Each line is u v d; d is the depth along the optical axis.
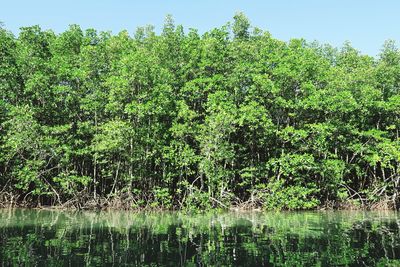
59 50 37.47
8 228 21.75
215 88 35.94
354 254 15.33
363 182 38.56
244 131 36.91
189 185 34.38
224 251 15.86
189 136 36.00
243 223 24.88
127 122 33.03
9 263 13.57
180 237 19.11
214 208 33.41
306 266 13.52
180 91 35.91
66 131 33.88
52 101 34.72
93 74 35.41
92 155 33.50
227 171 34.28
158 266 13.43
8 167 35.22
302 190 33.25
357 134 37.69
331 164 34.03
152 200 34.19
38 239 18.20
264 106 35.38
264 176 35.94
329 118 36.84
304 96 36.28
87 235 19.50
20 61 33.53
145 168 34.91
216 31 38.44
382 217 28.75
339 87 36.03
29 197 35.34
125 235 19.61
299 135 34.69
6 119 33.12
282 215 30.41
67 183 32.56
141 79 32.91
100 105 34.38
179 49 37.78
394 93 39.09
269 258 14.63
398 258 14.67
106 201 34.12
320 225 23.86
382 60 40.28
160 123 34.91
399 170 35.38
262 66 35.84
